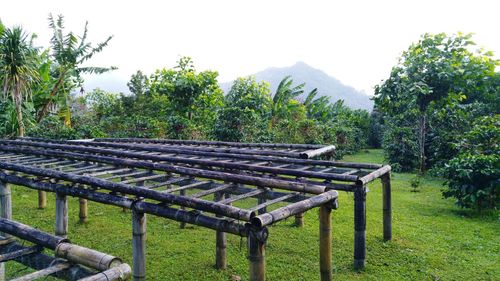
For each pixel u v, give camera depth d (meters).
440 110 16.39
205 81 20.28
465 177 9.94
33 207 10.59
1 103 15.91
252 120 16.78
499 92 17.80
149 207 4.82
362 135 28.33
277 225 9.12
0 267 4.75
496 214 9.73
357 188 6.36
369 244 7.69
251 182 5.55
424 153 17.28
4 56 13.65
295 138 19.12
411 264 6.79
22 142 10.11
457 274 6.38
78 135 16.50
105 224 9.16
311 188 5.26
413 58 15.76
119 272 2.89
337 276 6.35
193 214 4.46
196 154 8.37
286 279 6.25
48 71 17.94
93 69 18.81
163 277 6.41
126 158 7.97
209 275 6.50
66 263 3.19
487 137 12.08
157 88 20.95
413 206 10.84
